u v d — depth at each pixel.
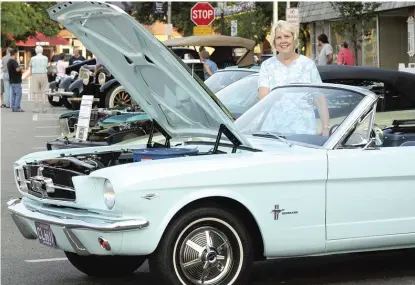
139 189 5.55
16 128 20.92
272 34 7.69
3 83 30.00
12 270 7.22
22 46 67.12
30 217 6.05
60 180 6.15
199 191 5.73
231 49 22.30
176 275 5.74
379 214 6.36
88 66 22.81
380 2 25.28
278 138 6.66
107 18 5.99
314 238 6.14
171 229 5.70
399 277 6.95
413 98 11.30
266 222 5.96
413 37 25.38
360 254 7.86
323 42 21.23
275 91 7.28
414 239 6.52
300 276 6.97
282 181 5.96
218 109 6.13
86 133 10.94
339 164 6.16
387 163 6.32
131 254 5.65
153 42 5.91
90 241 5.65
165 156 6.35
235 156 5.95
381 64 27.22
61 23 6.35
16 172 6.60
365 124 6.43
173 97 6.52
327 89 6.80
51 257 7.73
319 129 6.61
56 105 28.80
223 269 5.91
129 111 13.17
